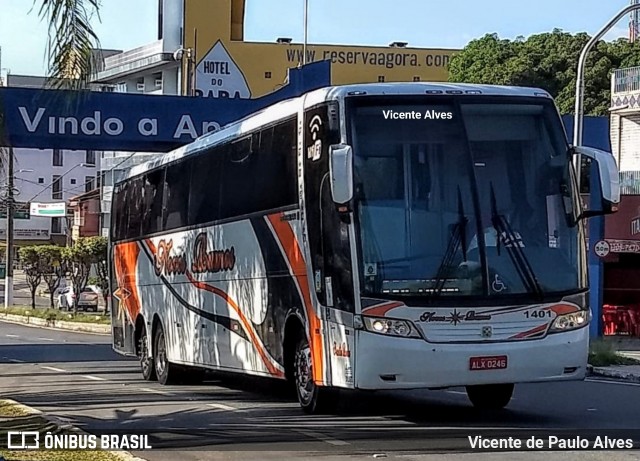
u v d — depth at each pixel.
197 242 17.00
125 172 22.19
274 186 13.71
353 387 11.45
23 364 24.34
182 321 17.78
